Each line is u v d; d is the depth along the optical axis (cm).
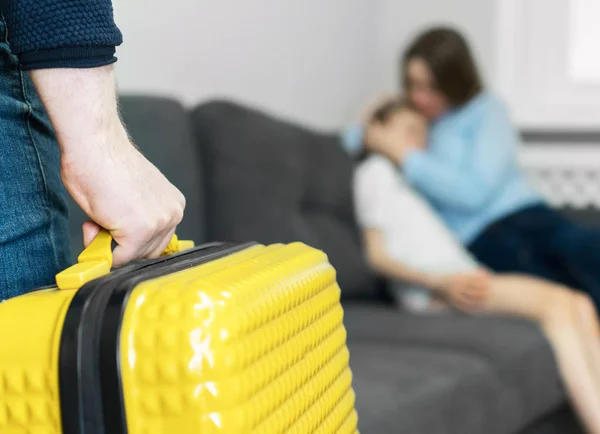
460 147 250
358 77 321
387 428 131
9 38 68
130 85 209
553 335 201
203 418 54
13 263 69
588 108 315
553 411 208
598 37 319
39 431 56
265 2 265
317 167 231
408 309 224
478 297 216
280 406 61
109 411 54
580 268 230
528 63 321
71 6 66
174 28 225
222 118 207
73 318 55
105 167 67
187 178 186
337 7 306
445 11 327
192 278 59
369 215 234
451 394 154
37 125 73
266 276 63
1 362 56
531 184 311
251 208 204
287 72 277
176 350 54
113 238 68
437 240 234
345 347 79
